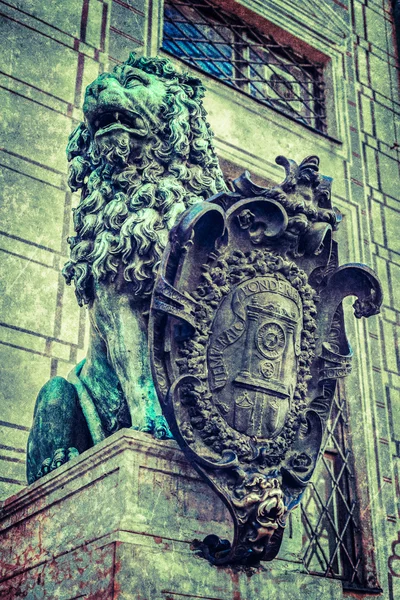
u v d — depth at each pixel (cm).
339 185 588
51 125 458
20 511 289
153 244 280
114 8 522
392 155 639
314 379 277
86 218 296
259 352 259
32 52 471
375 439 523
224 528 257
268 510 241
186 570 239
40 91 464
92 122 297
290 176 274
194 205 259
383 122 647
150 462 251
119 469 248
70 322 418
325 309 282
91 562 239
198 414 249
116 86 293
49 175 445
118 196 292
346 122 618
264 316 263
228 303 261
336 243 284
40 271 419
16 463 371
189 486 256
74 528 257
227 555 244
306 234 276
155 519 244
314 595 262
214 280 259
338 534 482
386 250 595
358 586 471
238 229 268
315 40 631
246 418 254
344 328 283
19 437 378
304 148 577
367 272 281
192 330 253
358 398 527
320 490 488
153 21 537
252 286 265
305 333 273
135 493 244
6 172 430
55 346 407
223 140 532
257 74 590
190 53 564
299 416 267
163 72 312
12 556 283
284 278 271
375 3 695
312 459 268
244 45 596
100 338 294
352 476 505
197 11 582
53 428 296
